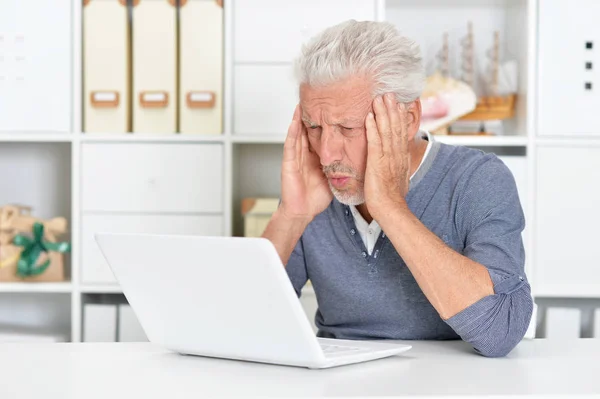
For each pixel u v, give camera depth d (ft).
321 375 3.69
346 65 4.55
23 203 9.93
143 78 8.62
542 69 8.54
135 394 3.29
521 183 8.54
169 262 3.93
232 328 3.92
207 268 3.79
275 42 8.59
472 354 4.33
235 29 8.61
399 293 5.18
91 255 8.72
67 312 10.06
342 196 4.85
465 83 9.14
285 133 8.63
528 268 8.56
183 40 8.59
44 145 9.91
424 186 5.21
